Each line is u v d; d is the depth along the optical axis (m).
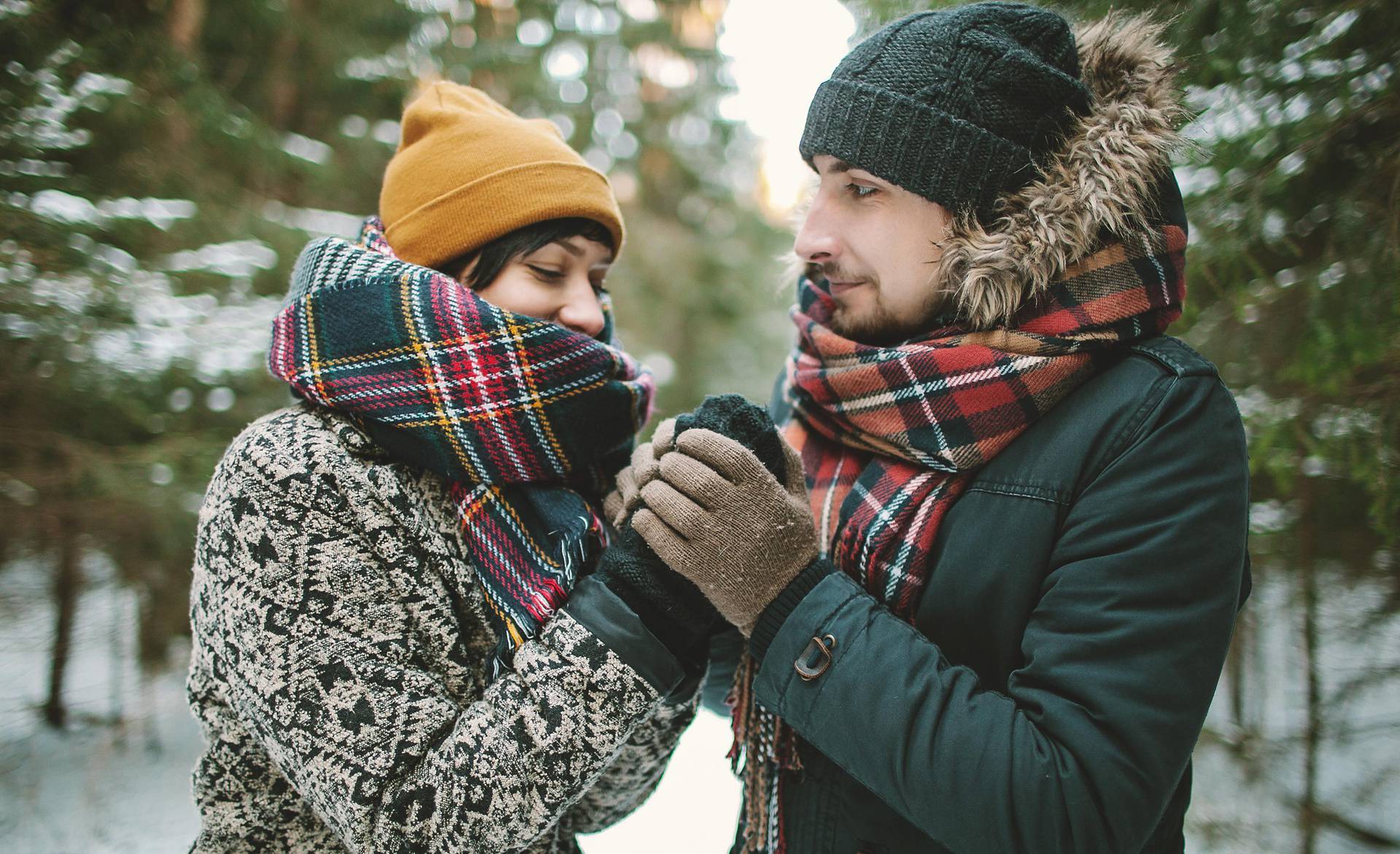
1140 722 0.71
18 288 2.17
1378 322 1.49
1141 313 0.86
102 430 2.44
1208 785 2.07
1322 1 1.47
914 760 0.74
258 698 0.75
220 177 2.92
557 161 0.98
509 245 0.97
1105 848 0.70
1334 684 1.87
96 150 2.46
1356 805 1.85
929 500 0.90
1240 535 0.78
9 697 2.36
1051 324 0.88
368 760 0.72
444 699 0.79
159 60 2.63
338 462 0.82
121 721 2.38
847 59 0.97
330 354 0.85
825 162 0.98
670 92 7.29
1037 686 0.76
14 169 2.21
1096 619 0.74
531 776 0.73
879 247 0.95
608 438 0.92
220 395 2.67
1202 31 1.59
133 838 1.99
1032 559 0.82
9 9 2.11
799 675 0.79
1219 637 0.75
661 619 0.81
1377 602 1.87
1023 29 0.92
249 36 3.26
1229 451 0.80
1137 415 0.81
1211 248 1.69
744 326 8.41
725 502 0.81
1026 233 0.86
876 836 0.88
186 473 2.48
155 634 2.52
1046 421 0.87
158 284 2.53
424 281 0.87
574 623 0.78
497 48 4.73
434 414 0.83
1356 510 1.77
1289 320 1.78
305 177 3.29
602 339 1.12
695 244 7.78
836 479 1.02
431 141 1.00
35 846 1.94
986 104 0.89
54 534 2.28
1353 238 1.54
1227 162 1.59
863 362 0.96
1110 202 0.84
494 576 0.85
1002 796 0.71
